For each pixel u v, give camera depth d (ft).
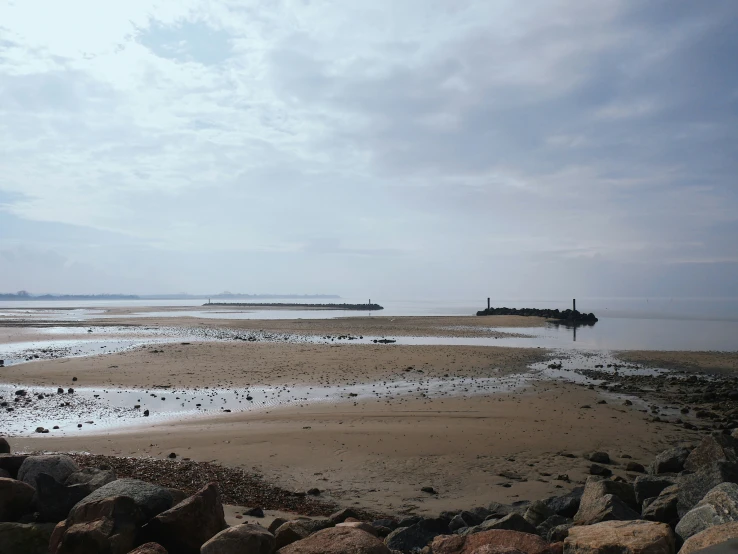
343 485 34.22
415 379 78.33
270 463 38.58
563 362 100.83
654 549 15.90
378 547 17.04
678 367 96.12
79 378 75.15
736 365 98.43
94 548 17.31
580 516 24.16
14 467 25.09
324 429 48.34
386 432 47.26
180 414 55.57
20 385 70.03
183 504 19.31
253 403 61.16
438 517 26.94
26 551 19.22
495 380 78.38
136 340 134.92
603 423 51.90
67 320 231.09
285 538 19.63
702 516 18.31
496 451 42.09
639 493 26.45
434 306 559.79
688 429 50.16
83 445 42.93
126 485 20.98
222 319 245.45
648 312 380.99
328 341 137.90
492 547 17.30
